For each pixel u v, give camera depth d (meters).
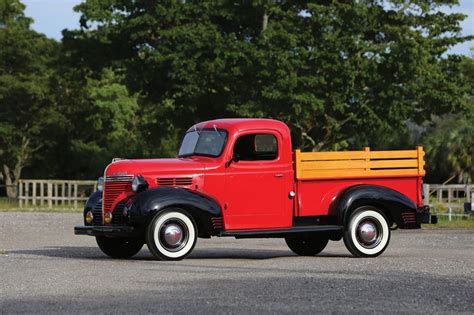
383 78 46.00
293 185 16.03
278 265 14.01
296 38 44.38
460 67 49.00
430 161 55.69
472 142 54.78
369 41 47.53
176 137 66.44
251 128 15.93
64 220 31.47
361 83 45.38
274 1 48.59
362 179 16.28
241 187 15.77
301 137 48.00
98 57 51.41
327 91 45.41
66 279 11.65
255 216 15.81
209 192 15.62
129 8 48.84
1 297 9.86
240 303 9.25
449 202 34.69
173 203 14.95
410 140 59.91
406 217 16.31
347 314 8.54
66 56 52.69
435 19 47.47
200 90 45.19
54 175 67.56
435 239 22.70
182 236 15.10
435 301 9.55
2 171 66.75
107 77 67.38
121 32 48.81
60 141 66.00
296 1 49.00
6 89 59.50
